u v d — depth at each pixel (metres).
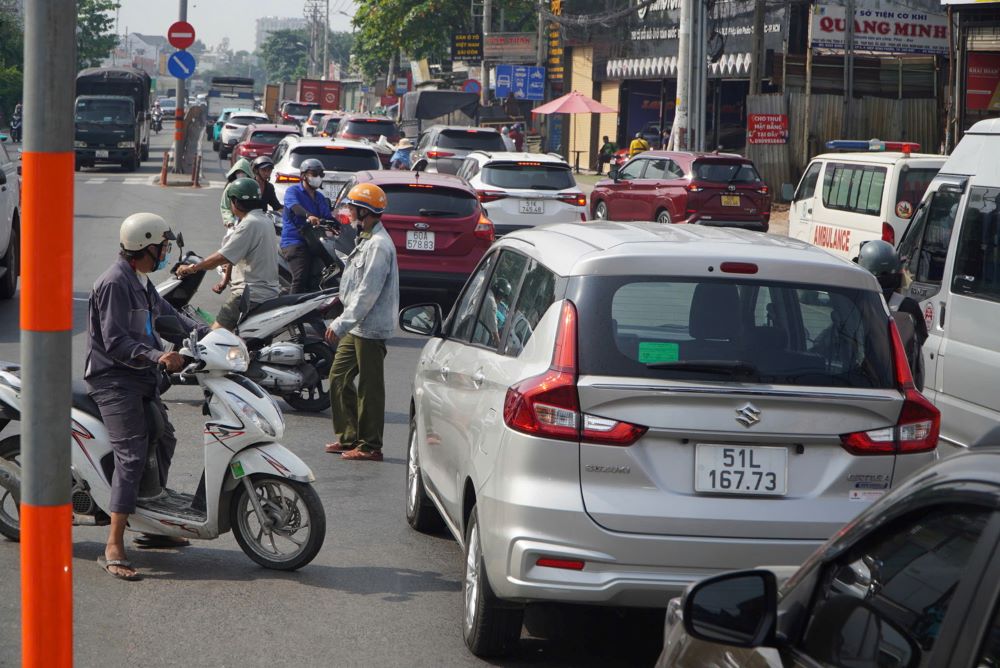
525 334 5.27
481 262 6.77
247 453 6.44
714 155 25.38
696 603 2.70
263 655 5.43
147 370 6.33
